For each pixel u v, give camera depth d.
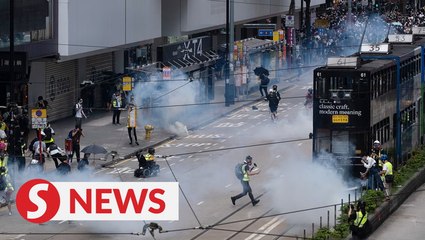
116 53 129.88
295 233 65.75
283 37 158.25
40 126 79.81
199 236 65.06
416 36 107.19
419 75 96.12
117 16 120.38
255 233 65.75
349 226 66.19
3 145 77.00
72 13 107.38
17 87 96.12
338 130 78.06
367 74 77.25
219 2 158.62
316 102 78.44
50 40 104.12
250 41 146.62
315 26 185.88
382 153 78.88
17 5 96.19
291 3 174.88
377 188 76.00
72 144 87.12
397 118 86.38
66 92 115.69
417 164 88.06
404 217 74.56
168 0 145.00
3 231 66.25
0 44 93.94
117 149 96.88
